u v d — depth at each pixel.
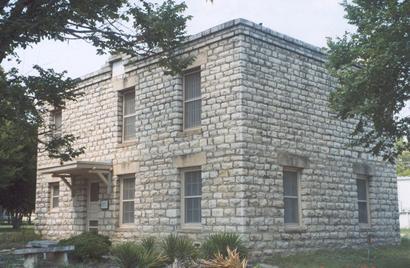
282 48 16.03
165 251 12.70
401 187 40.31
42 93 10.89
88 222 19.72
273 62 15.66
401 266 13.58
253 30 15.18
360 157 18.48
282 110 15.69
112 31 10.47
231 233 13.08
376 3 12.39
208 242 12.62
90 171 18.45
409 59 11.73
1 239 21.03
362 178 18.94
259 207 14.43
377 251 16.92
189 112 16.39
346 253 15.84
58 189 21.94
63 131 21.31
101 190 19.08
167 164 16.45
